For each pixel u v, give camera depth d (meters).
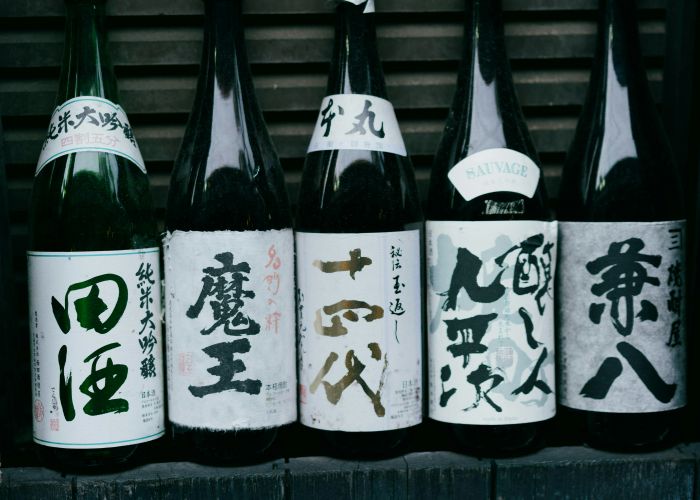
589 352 1.09
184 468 1.07
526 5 1.31
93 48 1.16
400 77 1.31
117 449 1.05
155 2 1.26
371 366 1.05
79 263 1.02
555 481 1.08
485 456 1.10
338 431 1.06
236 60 1.17
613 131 1.17
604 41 1.21
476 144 1.16
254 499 1.05
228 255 1.04
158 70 1.27
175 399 1.07
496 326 1.06
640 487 1.08
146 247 1.12
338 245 1.05
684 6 1.25
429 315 1.12
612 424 1.09
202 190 1.11
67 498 1.03
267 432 1.06
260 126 1.20
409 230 1.09
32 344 1.07
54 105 1.23
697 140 1.23
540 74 1.31
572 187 1.20
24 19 1.24
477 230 1.07
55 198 1.11
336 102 1.16
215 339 1.04
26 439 1.25
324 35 1.29
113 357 1.03
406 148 1.31
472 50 1.20
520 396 1.07
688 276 1.24
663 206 1.16
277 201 1.18
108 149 1.12
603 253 1.08
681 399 1.12
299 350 1.10
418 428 1.17
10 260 1.22
